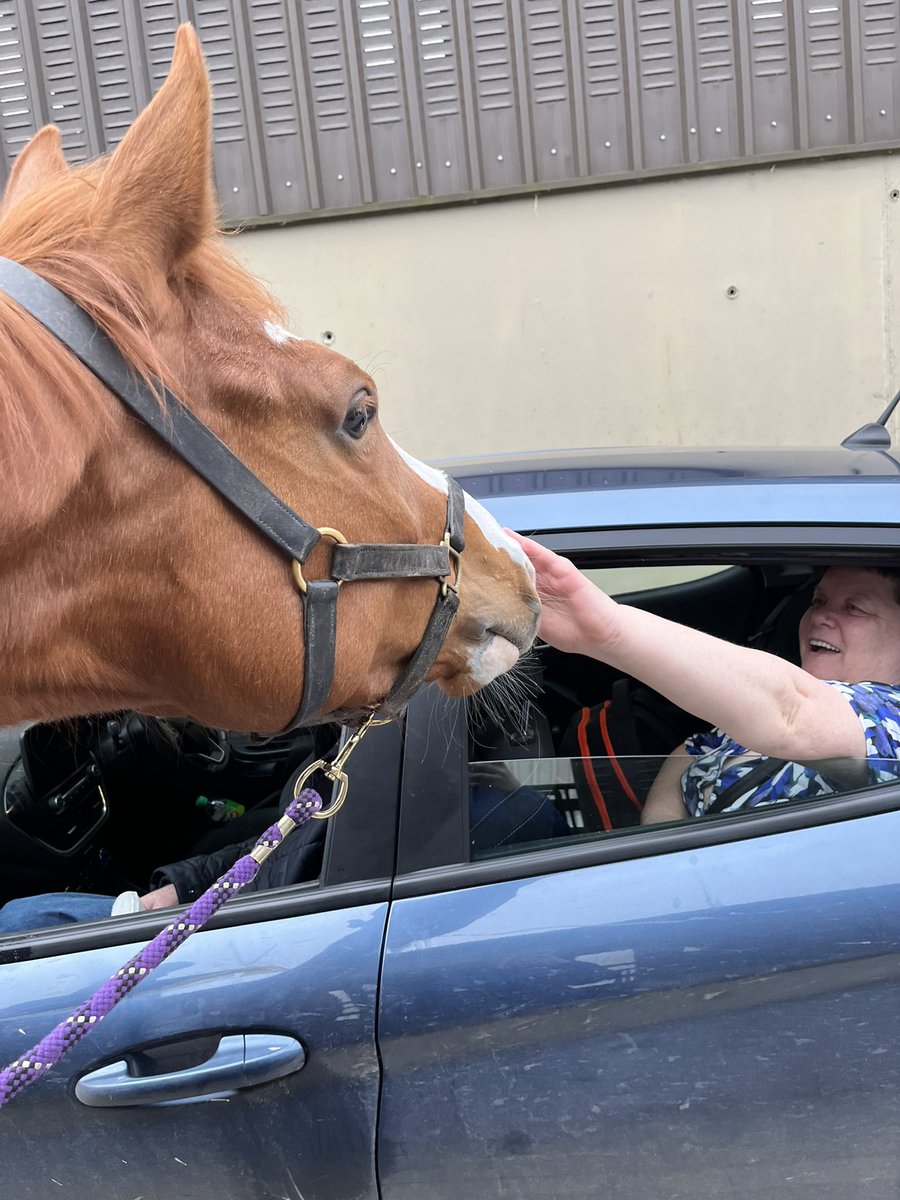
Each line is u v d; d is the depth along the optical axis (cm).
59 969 142
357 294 568
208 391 109
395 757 153
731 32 515
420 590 132
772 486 175
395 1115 140
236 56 546
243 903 146
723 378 554
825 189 529
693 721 203
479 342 565
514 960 139
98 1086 134
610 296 552
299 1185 139
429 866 147
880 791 152
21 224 105
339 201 557
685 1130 141
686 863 146
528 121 536
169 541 106
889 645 191
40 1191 139
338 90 544
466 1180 142
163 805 219
